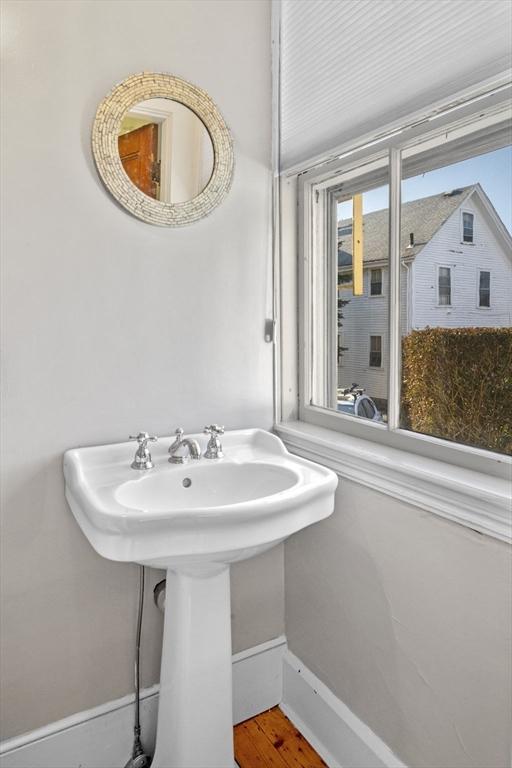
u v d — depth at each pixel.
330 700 1.51
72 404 1.35
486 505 1.02
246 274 1.61
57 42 1.27
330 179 1.59
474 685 1.07
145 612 1.48
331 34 1.40
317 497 1.16
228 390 1.60
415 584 1.21
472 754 1.09
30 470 1.31
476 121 1.12
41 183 1.27
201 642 1.22
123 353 1.41
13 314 1.26
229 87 1.54
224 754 1.27
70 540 1.36
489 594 1.03
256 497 1.38
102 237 1.36
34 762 1.34
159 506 1.29
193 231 1.50
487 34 1.00
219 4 1.50
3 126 1.22
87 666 1.41
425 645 1.19
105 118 1.33
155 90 1.40
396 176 1.31
